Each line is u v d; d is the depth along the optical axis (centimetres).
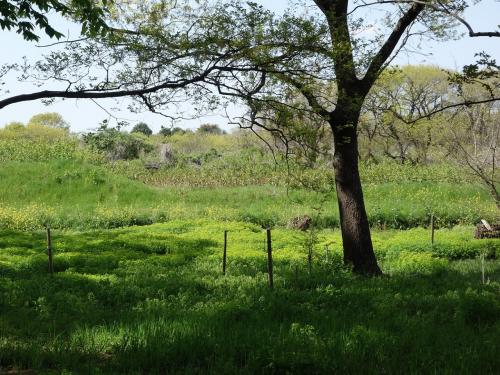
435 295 1240
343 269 1567
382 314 1027
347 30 1255
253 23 1039
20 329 969
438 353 742
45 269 1647
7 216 2912
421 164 4300
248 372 677
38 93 955
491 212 3006
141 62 1017
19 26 977
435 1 994
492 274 1658
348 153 1537
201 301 1196
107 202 3500
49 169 3803
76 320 1040
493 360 712
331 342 765
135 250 2027
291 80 1112
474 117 2189
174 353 751
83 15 982
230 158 4834
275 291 1234
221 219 3041
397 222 3016
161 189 3841
